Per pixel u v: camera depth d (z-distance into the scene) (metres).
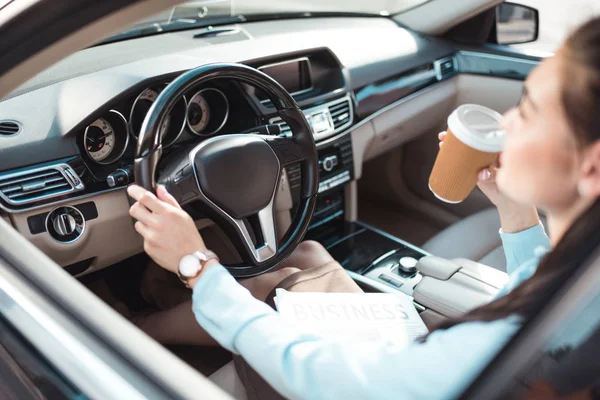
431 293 1.32
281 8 2.14
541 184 0.66
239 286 0.93
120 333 0.77
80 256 1.43
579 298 0.56
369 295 1.20
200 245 1.00
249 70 1.35
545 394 0.57
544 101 0.64
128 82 1.47
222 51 1.74
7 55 0.84
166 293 1.81
